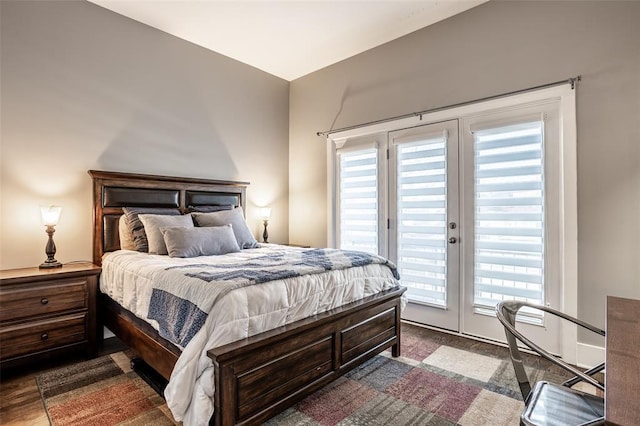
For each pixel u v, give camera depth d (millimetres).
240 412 1582
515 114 2852
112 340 2988
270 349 1714
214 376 1533
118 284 2449
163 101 3459
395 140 3562
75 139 2914
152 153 3381
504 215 2891
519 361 1370
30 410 1919
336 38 3598
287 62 4164
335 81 4156
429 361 2580
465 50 3111
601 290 2449
